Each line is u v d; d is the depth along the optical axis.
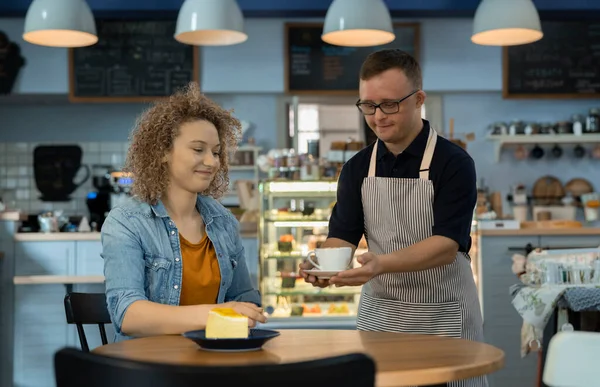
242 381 1.21
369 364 1.27
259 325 4.90
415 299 2.54
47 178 7.55
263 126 7.50
